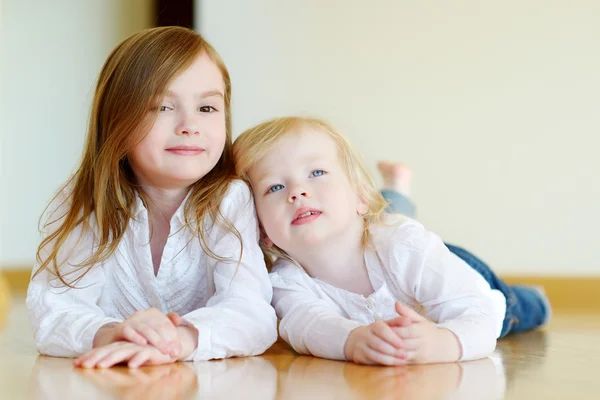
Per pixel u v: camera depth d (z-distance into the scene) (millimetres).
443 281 1160
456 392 823
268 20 2984
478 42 2811
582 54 2732
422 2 2865
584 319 1909
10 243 3350
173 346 991
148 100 1150
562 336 1517
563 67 2744
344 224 1199
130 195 1220
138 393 800
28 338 1390
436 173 2848
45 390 819
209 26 3008
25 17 3375
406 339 1017
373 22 2912
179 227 1212
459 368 1005
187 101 1168
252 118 2992
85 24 3389
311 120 1250
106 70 1217
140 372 940
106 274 1213
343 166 1229
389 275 1209
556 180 2750
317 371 968
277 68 2980
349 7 2930
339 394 804
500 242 2789
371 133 2910
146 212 1206
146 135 1153
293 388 841
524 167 2773
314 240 1179
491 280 1516
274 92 2984
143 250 1208
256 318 1123
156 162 1157
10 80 3373
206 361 1053
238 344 1082
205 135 1173
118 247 1208
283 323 1167
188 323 1051
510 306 1512
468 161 2820
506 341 1419
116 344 989
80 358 975
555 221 2746
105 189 1191
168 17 3029
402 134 2881
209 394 798
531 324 1617
